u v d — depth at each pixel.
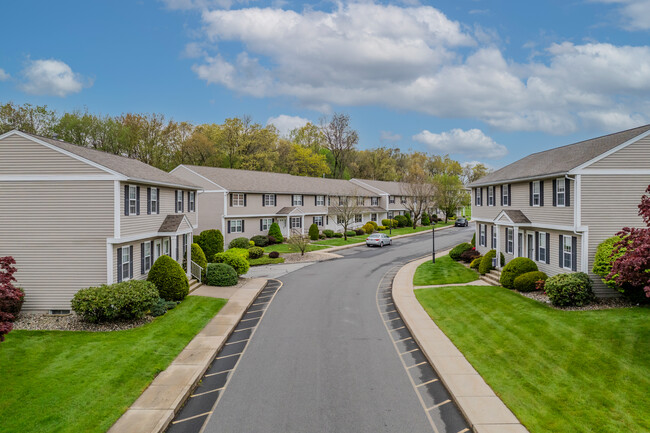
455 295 21.41
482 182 30.45
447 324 16.88
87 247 17.97
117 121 56.31
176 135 65.81
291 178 54.16
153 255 23.23
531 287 20.81
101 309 15.77
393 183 75.12
